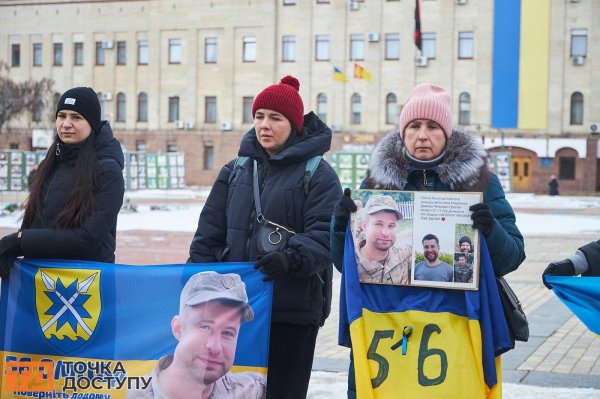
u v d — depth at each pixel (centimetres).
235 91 6700
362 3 6331
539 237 2634
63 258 592
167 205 4200
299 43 6488
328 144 583
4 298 588
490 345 486
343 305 513
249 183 579
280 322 560
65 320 578
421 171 513
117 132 7019
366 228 510
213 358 553
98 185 593
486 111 6141
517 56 6022
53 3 7138
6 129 7025
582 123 6041
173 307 565
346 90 6375
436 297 502
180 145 6869
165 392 564
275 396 565
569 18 5994
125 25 6975
